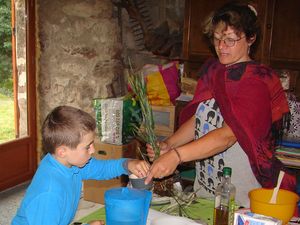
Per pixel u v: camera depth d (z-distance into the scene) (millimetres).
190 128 1946
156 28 4312
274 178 1689
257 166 1650
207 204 1672
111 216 1252
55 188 1327
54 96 4105
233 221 1378
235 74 1655
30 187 1370
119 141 3248
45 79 4059
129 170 1562
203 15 3498
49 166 1386
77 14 4012
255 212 1415
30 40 3904
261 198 1509
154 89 3332
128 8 4254
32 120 4066
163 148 1829
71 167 1449
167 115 3330
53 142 1372
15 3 3824
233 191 1446
